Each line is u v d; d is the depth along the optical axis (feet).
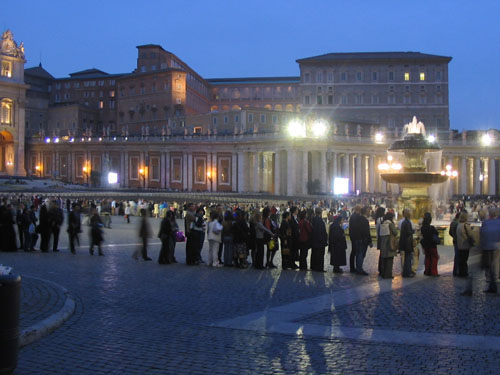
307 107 411.95
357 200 208.23
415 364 29.48
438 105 402.11
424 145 110.52
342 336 34.99
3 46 348.59
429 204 110.93
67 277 56.70
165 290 50.65
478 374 27.86
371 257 82.02
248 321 38.86
